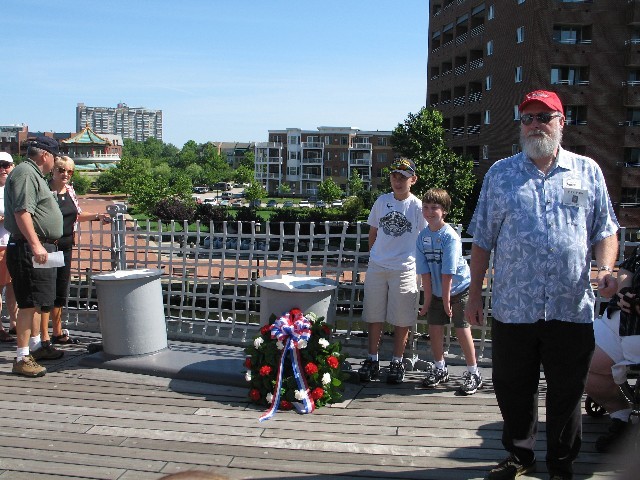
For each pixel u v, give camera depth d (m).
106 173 102.62
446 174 39.66
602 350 3.88
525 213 3.20
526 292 3.21
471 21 46.41
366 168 107.19
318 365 4.81
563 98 36.25
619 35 35.94
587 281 3.22
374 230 5.37
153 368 5.47
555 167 3.22
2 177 6.34
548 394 3.32
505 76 40.00
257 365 4.88
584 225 3.20
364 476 3.61
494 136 42.06
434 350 5.15
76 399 4.92
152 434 4.24
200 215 47.59
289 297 5.00
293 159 112.81
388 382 5.27
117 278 5.54
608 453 3.87
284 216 49.53
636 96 35.88
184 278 6.77
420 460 3.82
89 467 3.74
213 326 6.81
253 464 3.77
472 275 3.48
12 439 4.16
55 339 6.45
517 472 3.49
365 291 5.33
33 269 5.36
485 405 4.76
